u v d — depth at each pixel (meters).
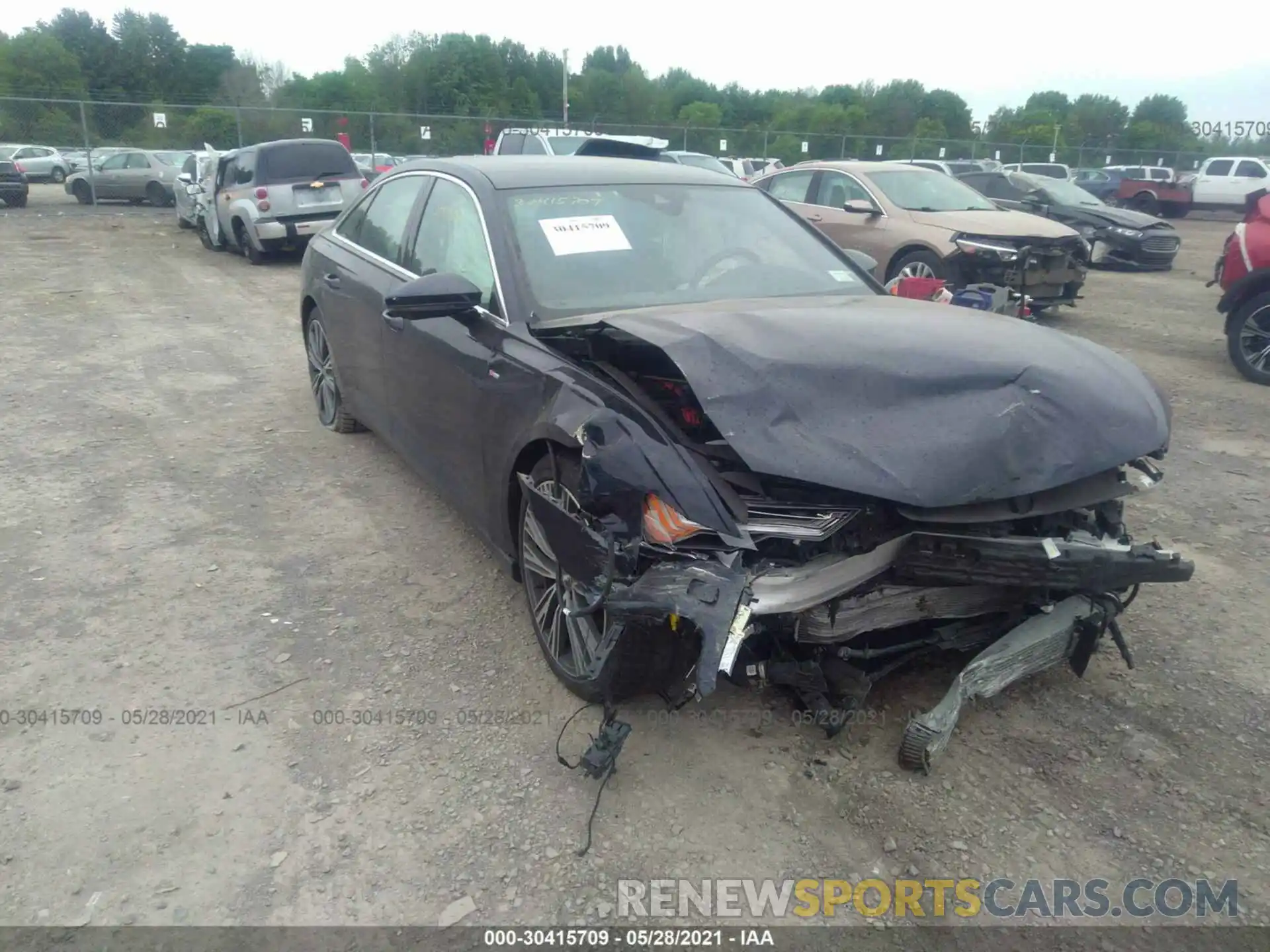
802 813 2.84
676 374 3.12
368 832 2.75
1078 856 2.70
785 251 4.26
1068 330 10.23
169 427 6.29
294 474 5.45
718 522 2.67
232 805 2.84
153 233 19.22
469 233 4.11
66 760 3.02
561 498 3.18
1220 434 6.53
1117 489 2.97
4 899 2.50
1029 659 3.15
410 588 4.15
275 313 10.58
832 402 2.75
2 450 5.79
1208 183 31.81
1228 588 4.23
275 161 14.43
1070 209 15.12
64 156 33.31
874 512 2.81
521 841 2.72
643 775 2.99
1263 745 3.16
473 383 3.73
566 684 3.34
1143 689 3.47
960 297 6.34
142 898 2.51
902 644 3.19
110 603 3.98
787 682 3.02
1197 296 12.64
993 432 2.70
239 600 4.04
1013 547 2.80
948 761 3.07
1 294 11.33
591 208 4.12
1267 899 2.56
